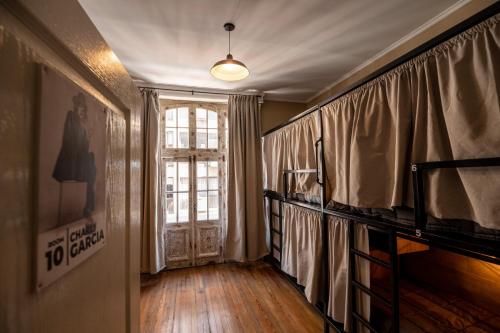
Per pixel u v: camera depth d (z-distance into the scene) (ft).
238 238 10.93
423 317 4.87
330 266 6.16
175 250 10.88
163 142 10.92
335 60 8.51
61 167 1.17
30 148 0.97
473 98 2.94
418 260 6.35
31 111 0.97
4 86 0.84
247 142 11.36
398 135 3.94
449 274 5.67
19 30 0.92
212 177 11.60
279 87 11.09
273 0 5.59
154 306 7.61
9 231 0.85
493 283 4.90
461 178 3.07
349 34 6.95
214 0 5.58
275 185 9.78
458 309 5.05
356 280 5.31
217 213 11.56
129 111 2.39
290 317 6.96
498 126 2.68
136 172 2.63
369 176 4.50
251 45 7.50
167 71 9.29
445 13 5.96
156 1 5.57
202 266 10.94
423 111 3.64
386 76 4.31
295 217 8.16
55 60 1.16
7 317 0.83
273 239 10.75
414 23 6.44
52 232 1.10
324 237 6.30
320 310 6.69
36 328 0.99
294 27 6.61
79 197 1.34
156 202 9.92
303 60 8.48
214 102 11.71
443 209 3.28
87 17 1.49
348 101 5.19
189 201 11.19
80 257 1.34
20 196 0.91
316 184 6.93
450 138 3.15
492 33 2.76
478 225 3.10
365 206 4.49
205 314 7.15
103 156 1.69
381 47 7.66
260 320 6.83
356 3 5.70
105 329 1.72
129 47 7.57
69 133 1.24
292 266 8.27
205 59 8.37
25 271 0.93
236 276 9.80
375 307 5.53
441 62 3.33
